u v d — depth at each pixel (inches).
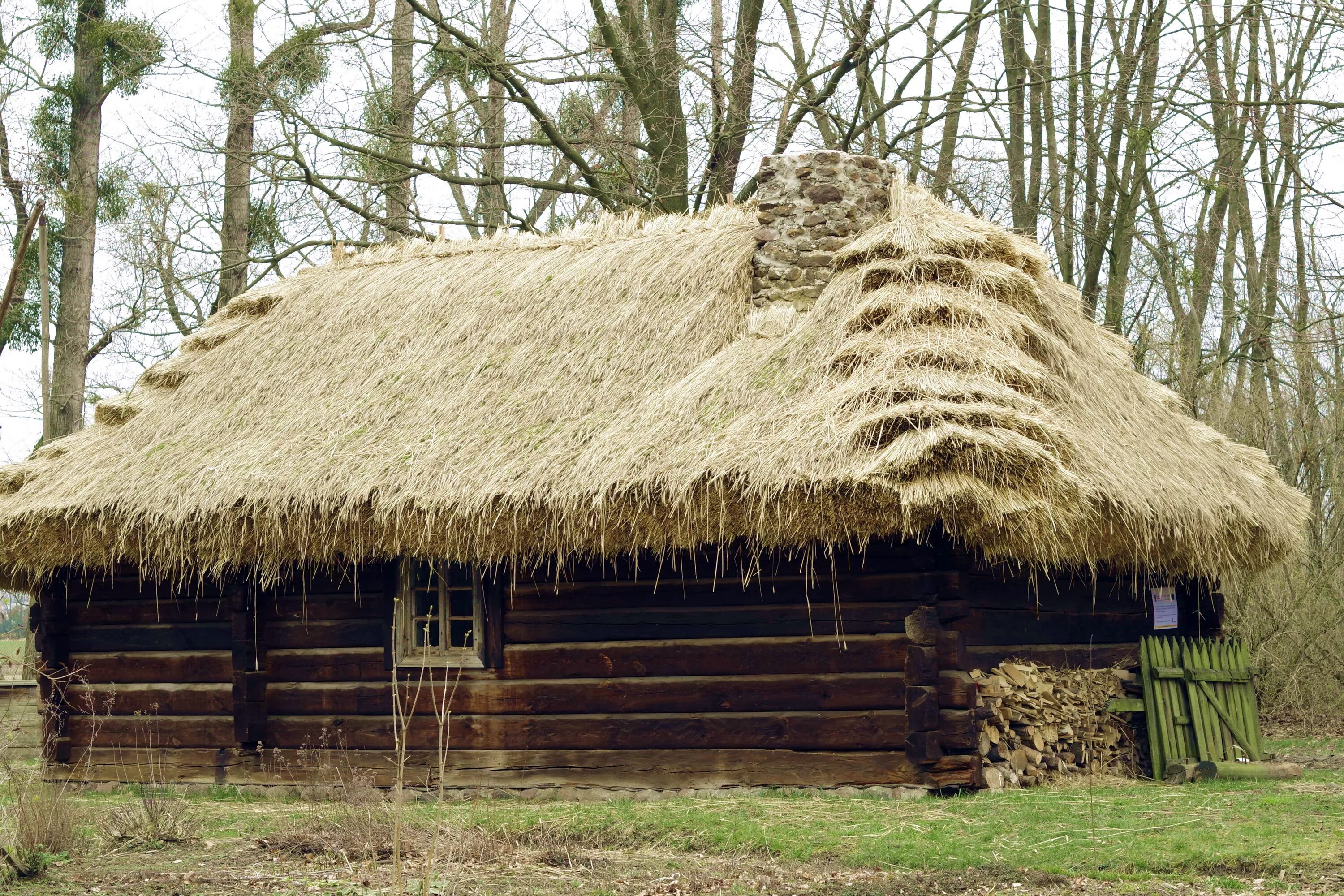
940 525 375.9
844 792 382.6
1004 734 394.0
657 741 406.0
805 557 393.1
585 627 416.5
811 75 763.4
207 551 424.5
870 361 382.0
